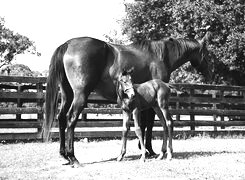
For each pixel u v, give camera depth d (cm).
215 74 1703
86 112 1137
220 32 1548
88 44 707
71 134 691
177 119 1282
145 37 1861
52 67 714
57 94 714
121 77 692
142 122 814
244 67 1608
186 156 793
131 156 805
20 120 1098
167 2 1773
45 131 704
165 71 806
